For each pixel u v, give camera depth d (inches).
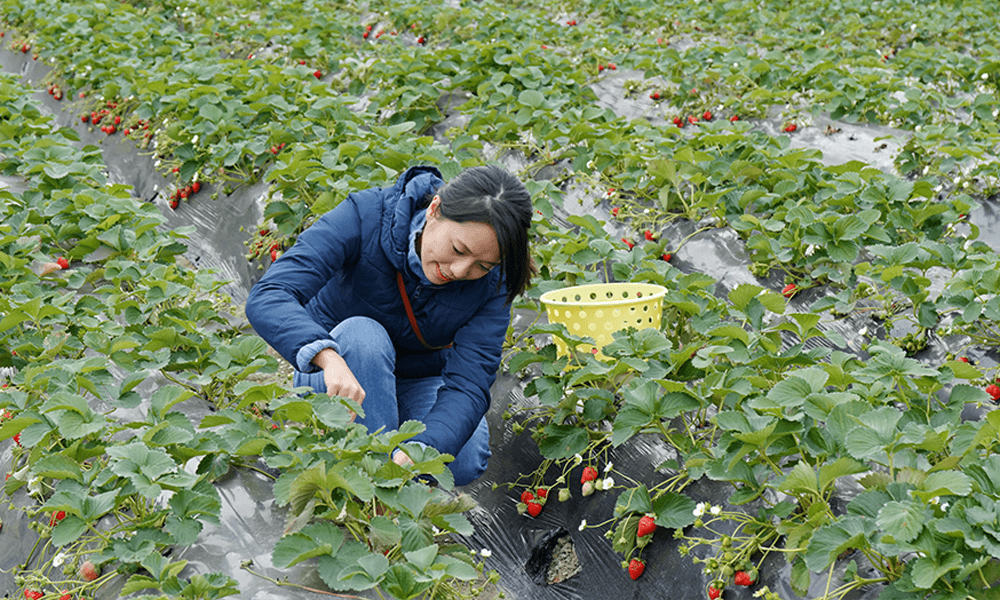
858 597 88.7
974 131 211.2
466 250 100.3
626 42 351.6
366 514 98.0
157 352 140.3
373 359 111.3
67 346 145.3
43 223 202.8
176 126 248.5
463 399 113.9
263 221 219.0
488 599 116.1
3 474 126.8
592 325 133.9
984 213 185.8
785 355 120.0
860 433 91.4
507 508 129.2
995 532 78.3
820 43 352.2
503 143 233.8
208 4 435.5
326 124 242.7
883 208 172.7
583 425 128.3
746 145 199.9
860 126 243.8
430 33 385.1
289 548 89.3
